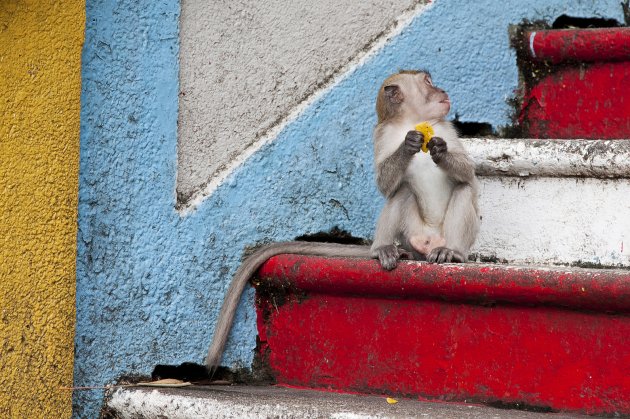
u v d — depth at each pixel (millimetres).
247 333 3912
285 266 3770
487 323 3408
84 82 3730
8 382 3506
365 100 4281
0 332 3484
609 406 3215
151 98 3861
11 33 3525
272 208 4086
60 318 3609
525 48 4508
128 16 3818
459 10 4492
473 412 3168
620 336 3211
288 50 4172
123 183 3801
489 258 4059
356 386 3648
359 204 4230
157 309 3855
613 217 3832
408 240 4230
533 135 4520
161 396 3562
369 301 3637
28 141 3553
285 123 4137
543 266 3512
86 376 3715
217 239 3977
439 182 4254
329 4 4266
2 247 3496
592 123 4410
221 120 4039
